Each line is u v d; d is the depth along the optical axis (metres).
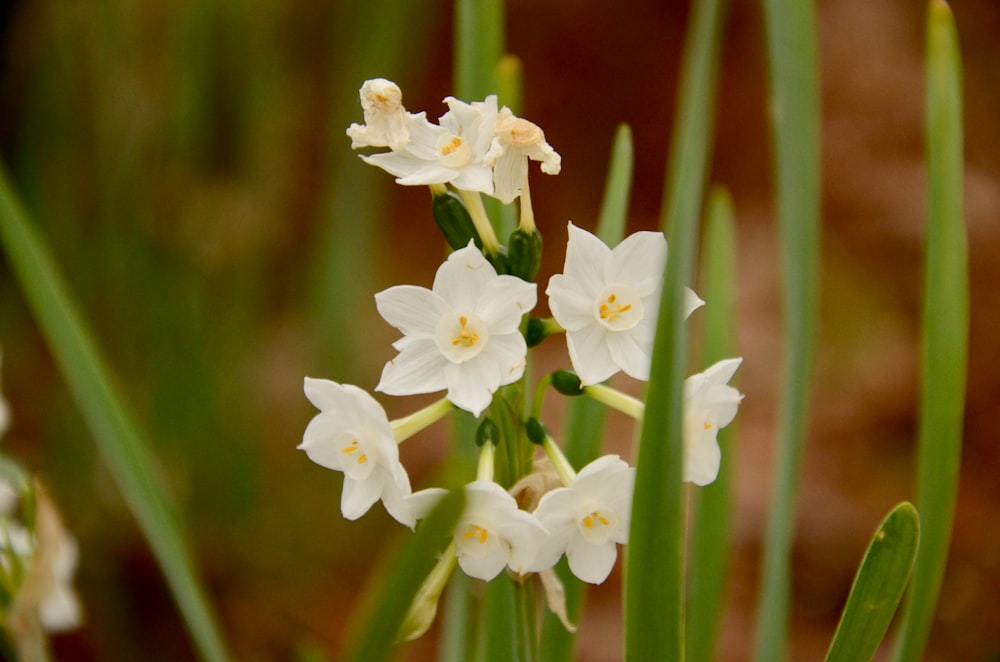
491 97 0.64
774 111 0.69
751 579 1.29
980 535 1.37
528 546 0.63
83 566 1.34
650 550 0.62
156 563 1.39
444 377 0.64
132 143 1.43
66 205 1.46
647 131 1.88
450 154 0.64
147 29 1.42
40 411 1.59
